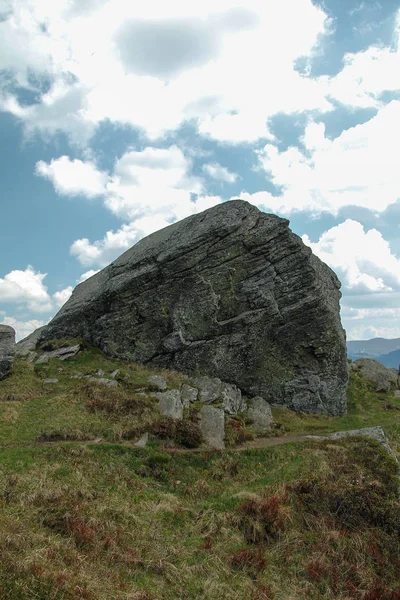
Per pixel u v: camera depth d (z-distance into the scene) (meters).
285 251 36.97
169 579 13.82
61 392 29.33
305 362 36.19
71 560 13.10
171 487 20.64
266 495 19.69
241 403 33.19
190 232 38.84
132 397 28.39
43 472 18.69
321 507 19.23
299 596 14.55
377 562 16.92
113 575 13.17
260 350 35.69
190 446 24.83
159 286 37.34
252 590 14.17
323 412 34.94
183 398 30.45
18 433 22.89
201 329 35.81
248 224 37.53
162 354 36.22
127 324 37.38
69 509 15.90
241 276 36.84
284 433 29.92
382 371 45.12
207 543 16.28
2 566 11.38
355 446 24.78
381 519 18.78
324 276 42.44
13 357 31.66
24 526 14.16
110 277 41.44
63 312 41.78
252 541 17.11
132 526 16.28
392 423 33.88
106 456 21.66
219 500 19.66
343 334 38.47
